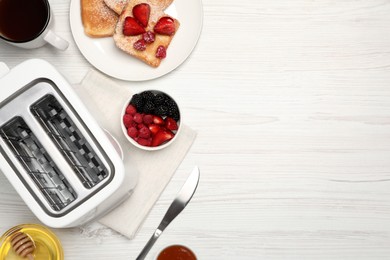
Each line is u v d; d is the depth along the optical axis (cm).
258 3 126
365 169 127
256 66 126
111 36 123
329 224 126
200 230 124
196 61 125
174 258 118
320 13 126
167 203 124
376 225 126
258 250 125
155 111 116
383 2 127
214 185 125
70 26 122
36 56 124
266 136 126
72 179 91
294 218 126
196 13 122
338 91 127
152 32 120
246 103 126
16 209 123
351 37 127
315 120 127
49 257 120
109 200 100
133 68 122
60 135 95
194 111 125
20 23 114
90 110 104
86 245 123
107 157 91
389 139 127
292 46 126
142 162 122
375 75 127
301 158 126
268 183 126
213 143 125
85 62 125
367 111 127
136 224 121
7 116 91
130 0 120
